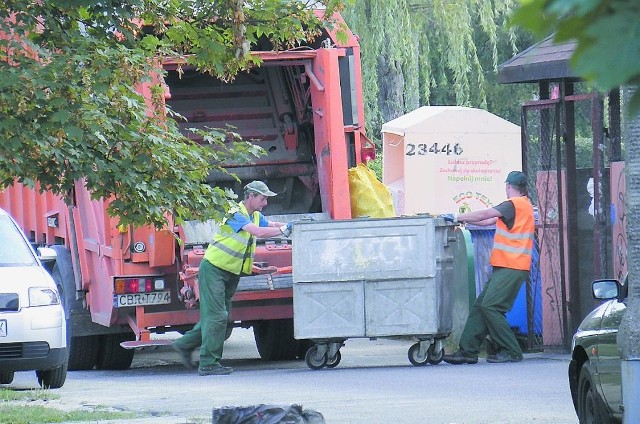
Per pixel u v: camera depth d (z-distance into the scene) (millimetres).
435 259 28562
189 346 29359
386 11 56312
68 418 19125
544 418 18891
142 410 20625
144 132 18484
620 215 29172
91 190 18734
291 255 29984
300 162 32750
